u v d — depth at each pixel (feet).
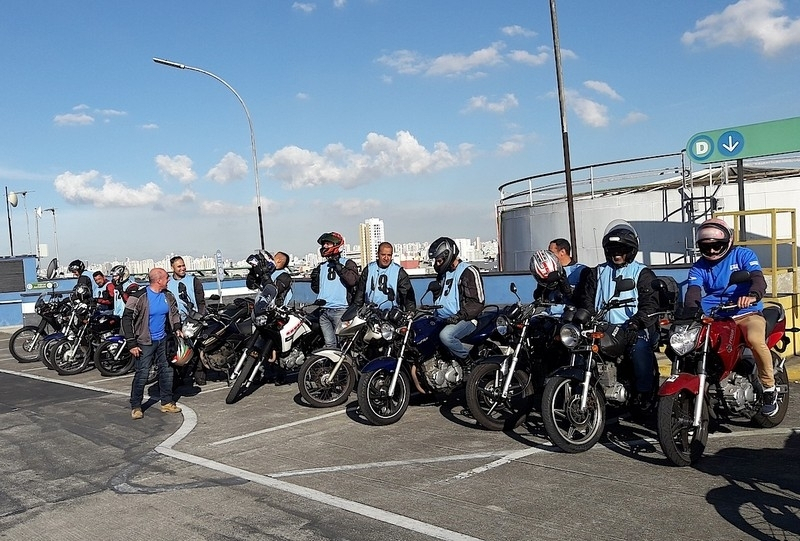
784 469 17.30
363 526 15.03
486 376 22.93
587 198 58.34
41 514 16.99
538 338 22.15
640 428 21.85
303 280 63.57
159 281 27.96
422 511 15.71
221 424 25.90
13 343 47.96
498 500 16.14
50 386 36.99
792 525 13.94
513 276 47.65
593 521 14.57
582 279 22.22
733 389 18.66
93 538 15.30
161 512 16.67
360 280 28.76
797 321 32.96
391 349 24.58
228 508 16.69
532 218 63.72
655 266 38.37
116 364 39.29
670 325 18.79
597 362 19.80
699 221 51.75
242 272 88.38
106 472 20.34
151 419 27.40
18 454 22.93
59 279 88.17
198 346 32.24
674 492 16.01
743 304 17.72
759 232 49.85
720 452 18.92
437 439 21.98
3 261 85.51
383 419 24.00
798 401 24.40
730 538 13.42
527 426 23.00
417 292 53.31
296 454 21.17
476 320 24.59
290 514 16.03
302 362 30.42
